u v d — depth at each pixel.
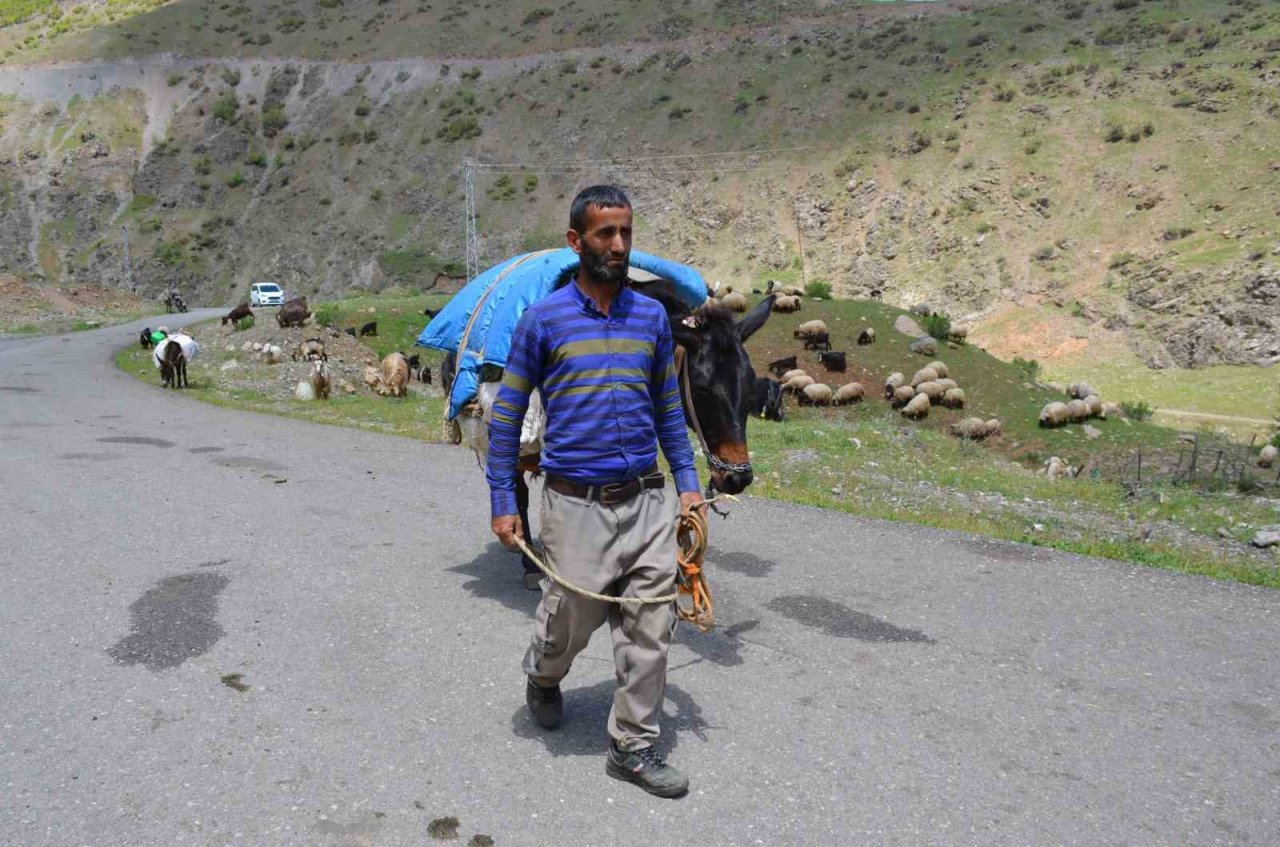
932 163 79.06
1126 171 68.88
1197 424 42.50
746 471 4.33
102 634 5.03
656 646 3.53
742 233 83.38
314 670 4.59
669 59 113.25
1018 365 38.94
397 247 92.56
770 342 30.30
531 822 3.31
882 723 4.14
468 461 10.81
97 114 119.12
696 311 4.43
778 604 5.76
